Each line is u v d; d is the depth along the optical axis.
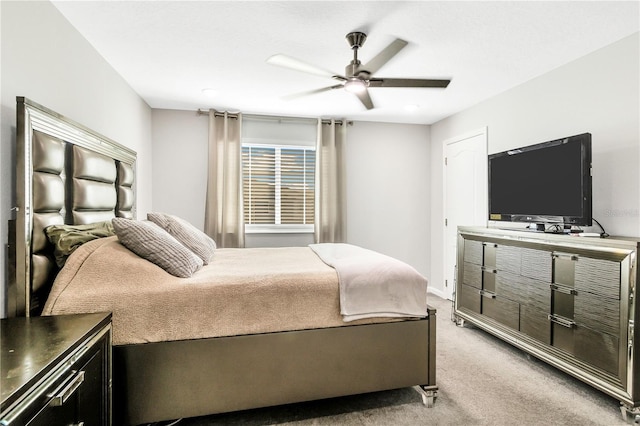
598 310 1.91
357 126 4.35
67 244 1.56
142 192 3.41
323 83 3.02
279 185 4.16
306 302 1.73
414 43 2.27
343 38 2.21
